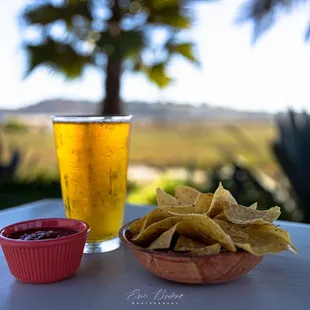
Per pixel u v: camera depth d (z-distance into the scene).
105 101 4.71
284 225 1.11
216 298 0.66
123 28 4.35
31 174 5.63
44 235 0.74
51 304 0.64
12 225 0.77
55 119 0.85
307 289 0.69
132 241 0.72
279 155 3.13
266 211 0.77
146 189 4.59
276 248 0.65
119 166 0.87
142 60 4.69
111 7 4.36
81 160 0.84
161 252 0.66
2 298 0.66
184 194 0.91
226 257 0.65
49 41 4.18
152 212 0.74
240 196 3.23
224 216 0.75
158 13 4.43
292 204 3.14
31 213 1.26
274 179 3.35
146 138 12.49
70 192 0.86
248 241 0.68
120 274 0.76
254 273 0.76
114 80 4.66
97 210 0.86
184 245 0.67
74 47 4.31
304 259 0.84
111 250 0.90
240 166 3.33
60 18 4.12
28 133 8.21
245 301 0.65
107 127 0.84
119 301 0.65
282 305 0.63
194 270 0.66
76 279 0.74
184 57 4.64
